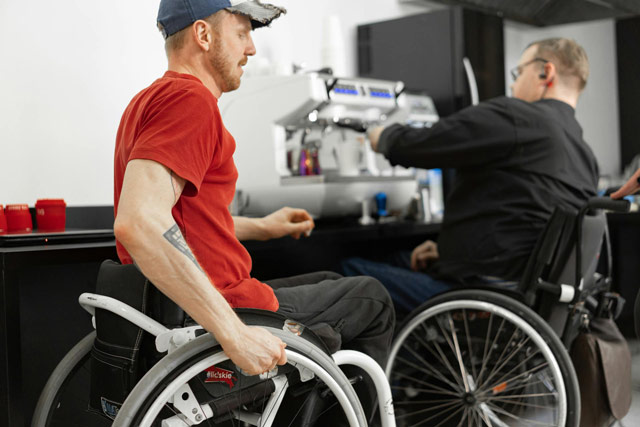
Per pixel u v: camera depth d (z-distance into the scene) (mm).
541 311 2092
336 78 2561
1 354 1563
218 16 1448
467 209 2340
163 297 1331
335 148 2807
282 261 2793
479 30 3682
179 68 1461
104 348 1370
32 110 2271
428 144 2332
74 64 2389
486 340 2129
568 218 2021
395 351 2148
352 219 2740
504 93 3916
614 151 5961
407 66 3721
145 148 1215
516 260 2217
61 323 2195
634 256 4168
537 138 2232
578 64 2420
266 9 1513
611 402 2061
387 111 2941
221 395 1343
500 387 2117
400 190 2855
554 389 2104
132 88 2578
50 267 2158
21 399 1589
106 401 1376
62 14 2350
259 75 2746
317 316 1622
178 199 1334
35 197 2281
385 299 1721
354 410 1420
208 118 1288
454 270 2332
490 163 2297
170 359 1229
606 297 2289
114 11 2512
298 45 3359
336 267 3037
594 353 2057
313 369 1368
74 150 2393
